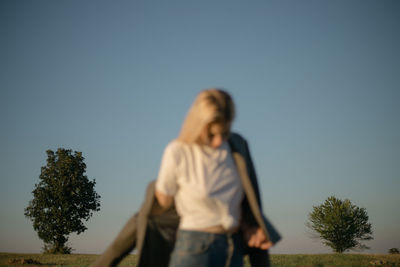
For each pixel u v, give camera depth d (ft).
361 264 48.91
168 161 6.44
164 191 6.48
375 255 57.88
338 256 56.24
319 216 117.19
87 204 132.26
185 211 6.53
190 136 6.45
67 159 133.08
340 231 112.27
